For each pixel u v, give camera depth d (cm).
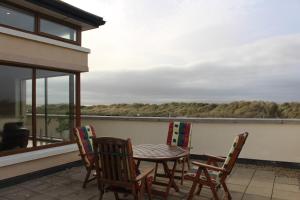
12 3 529
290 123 628
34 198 449
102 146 368
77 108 692
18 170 533
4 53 505
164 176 521
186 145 587
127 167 359
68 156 648
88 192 477
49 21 605
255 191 486
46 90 617
